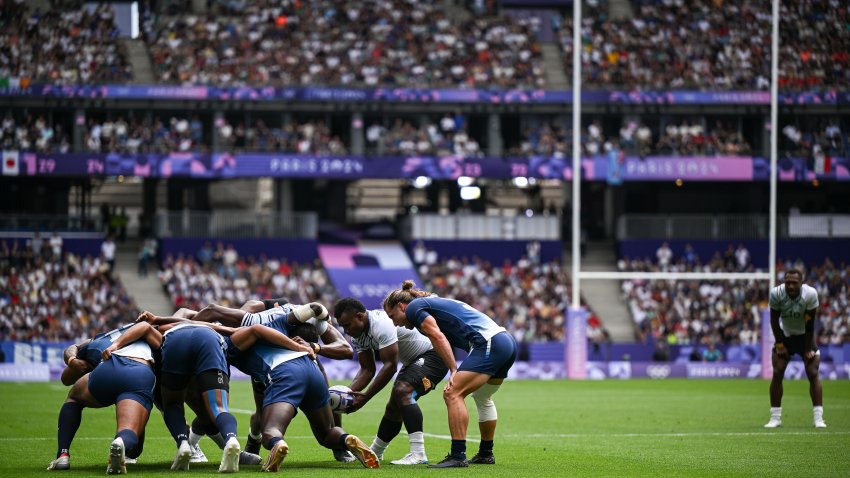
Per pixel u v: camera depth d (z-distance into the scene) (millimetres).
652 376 45719
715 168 54844
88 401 13188
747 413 25078
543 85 57406
